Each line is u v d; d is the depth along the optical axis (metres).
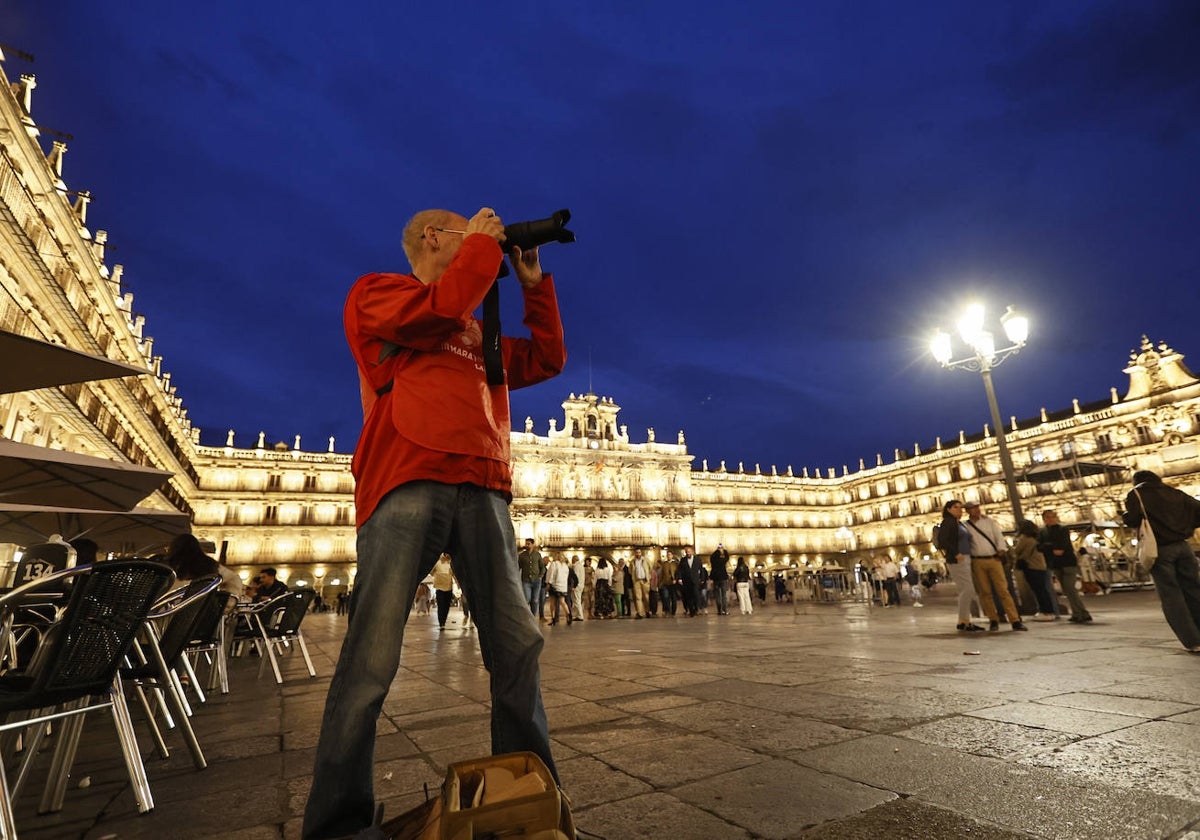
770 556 79.25
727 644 8.56
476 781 1.61
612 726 3.72
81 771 3.51
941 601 21.50
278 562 58.59
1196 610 6.00
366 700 1.68
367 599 1.77
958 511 9.16
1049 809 2.17
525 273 2.31
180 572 5.75
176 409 46.81
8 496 7.06
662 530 69.38
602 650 8.40
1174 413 51.78
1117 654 5.88
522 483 64.94
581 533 65.62
